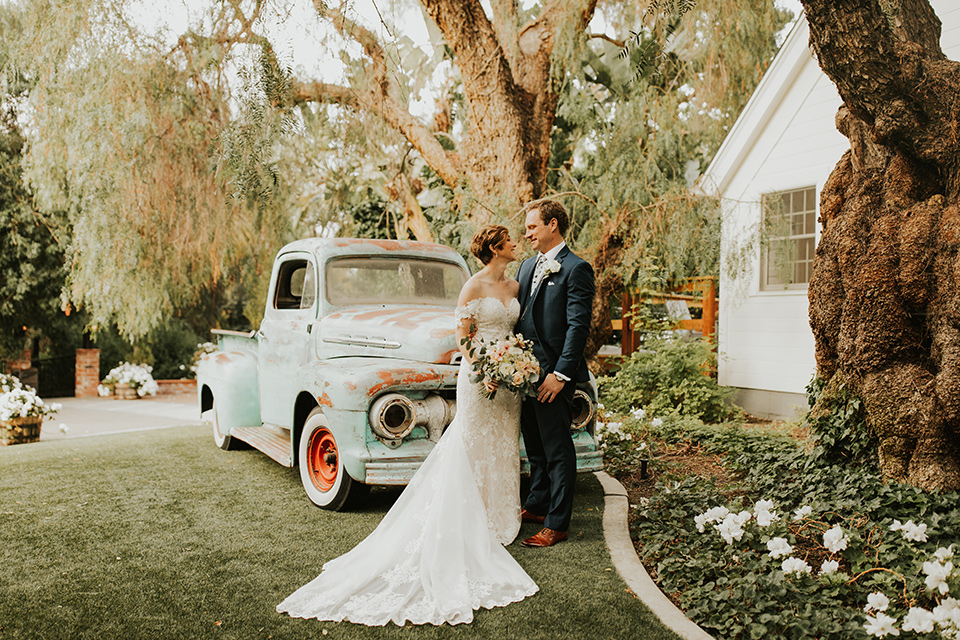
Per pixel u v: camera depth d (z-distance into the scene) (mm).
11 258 15328
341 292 5242
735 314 9773
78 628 2615
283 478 5270
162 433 8008
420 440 4227
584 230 9602
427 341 4359
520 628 2650
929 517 3457
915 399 3973
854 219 4410
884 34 3732
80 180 8430
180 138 8328
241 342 6480
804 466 4660
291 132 5176
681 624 2670
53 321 17031
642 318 9930
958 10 7457
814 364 8727
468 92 9734
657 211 8648
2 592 2961
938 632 2369
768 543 2934
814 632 2459
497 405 3715
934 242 4031
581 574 3219
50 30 7062
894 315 4133
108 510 4293
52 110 8055
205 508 4359
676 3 4211
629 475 5340
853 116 4480
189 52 7469
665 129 9852
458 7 9219
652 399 8836
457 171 10617
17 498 4586
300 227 13070
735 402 9781
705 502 4082
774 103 9242
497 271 3793
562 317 3691
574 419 4590
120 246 8562
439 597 2873
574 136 13547
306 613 2766
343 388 4117
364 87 8859
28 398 9219
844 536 3066
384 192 13977
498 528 3703
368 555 3250
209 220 9266
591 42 12180
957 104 3873
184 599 2904
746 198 9766
